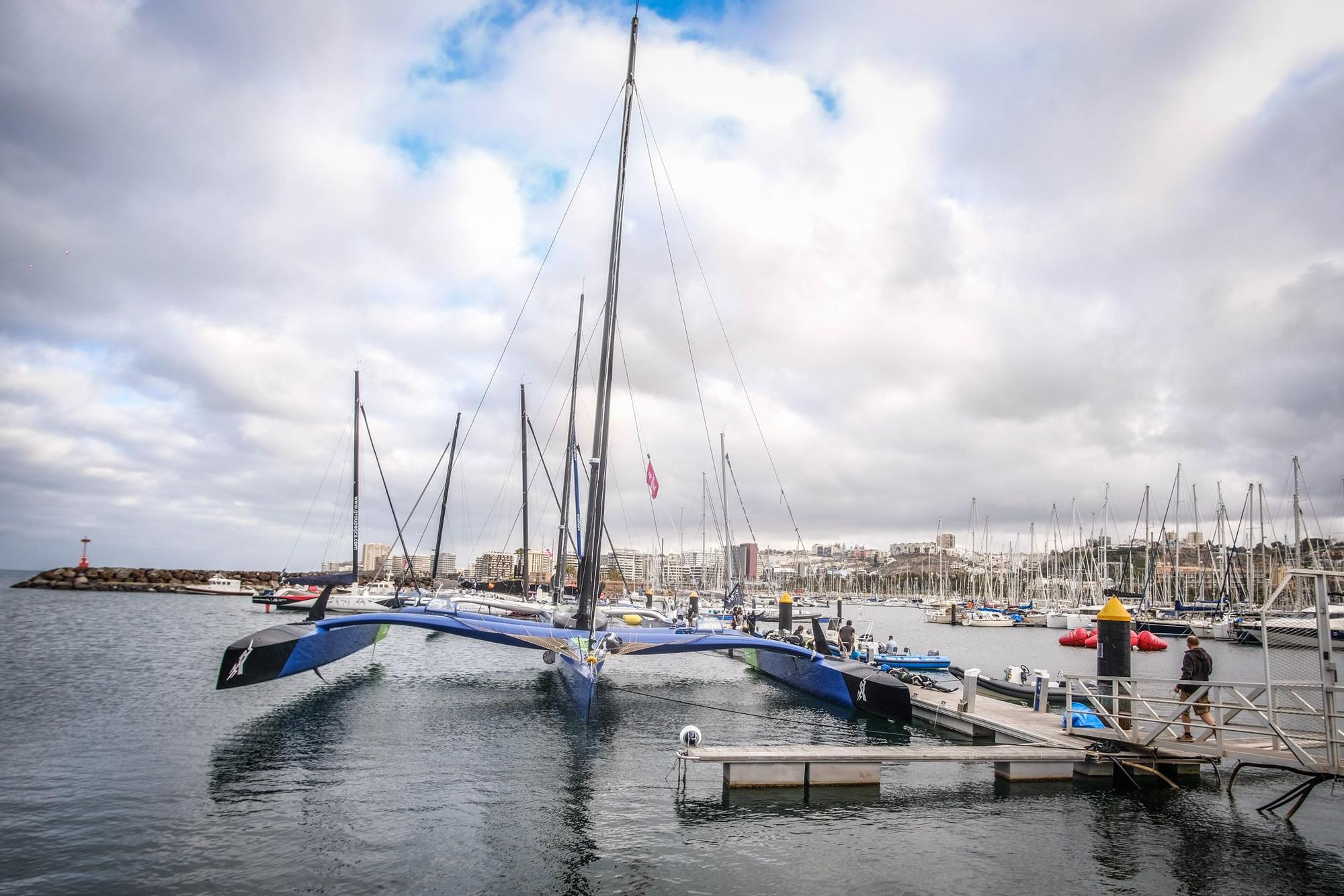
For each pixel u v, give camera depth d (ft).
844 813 30.96
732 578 137.18
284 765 35.55
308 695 54.80
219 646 84.79
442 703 53.62
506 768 36.35
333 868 24.09
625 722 48.65
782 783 33.83
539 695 58.03
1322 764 30.40
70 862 23.77
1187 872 25.80
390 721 46.52
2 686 54.44
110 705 48.14
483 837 27.22
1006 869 25.61
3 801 29.25
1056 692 58.54
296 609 147.84
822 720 51.44
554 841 27.04
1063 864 26.20
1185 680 36.68
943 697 54.03
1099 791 34.63
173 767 34.58
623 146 58.65
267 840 26.21
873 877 24.70
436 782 33.71
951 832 28.99
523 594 127.75
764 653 73.92
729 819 29.86
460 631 52.08
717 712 53.36
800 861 25.81
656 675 75.31
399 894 22.39
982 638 161.58
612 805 31.22
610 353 56.18
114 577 252.83
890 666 67.72
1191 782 36.29
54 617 126.31
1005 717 45.75
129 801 29.76
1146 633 136.98
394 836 27.04
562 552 100.83
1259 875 25.67
